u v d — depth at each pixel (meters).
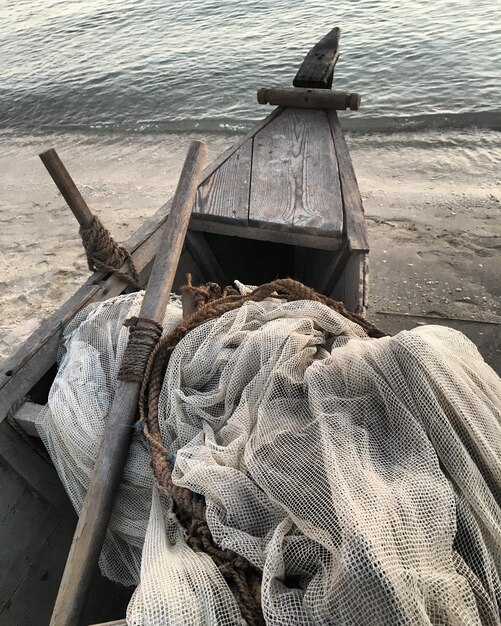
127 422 1.79
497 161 7.52
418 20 12.70
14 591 1.90
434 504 1.21
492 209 6.16
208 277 3.57
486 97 9.18
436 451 1.38
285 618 1.11
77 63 12.74
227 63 11.69
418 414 1.43
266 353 1.72
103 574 1.83
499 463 1.35
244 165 3.62
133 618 1.15
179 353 1.90
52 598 2.03
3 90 11.55
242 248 3.90
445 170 7.41
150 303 2.07
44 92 11.23
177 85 10.98
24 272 5.84
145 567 1.29
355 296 2.39
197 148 2.59
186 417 1.78
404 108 9.13
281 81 10.72
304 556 1.22
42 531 2.07
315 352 1.81
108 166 8.53
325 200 3.15
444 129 8.54
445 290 4.83
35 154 9.13
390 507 1.17
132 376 1.88
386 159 7.88
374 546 1.06
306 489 1.30
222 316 1.99
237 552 1.27
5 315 5.23
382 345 1.56
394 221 6.07
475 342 4.25
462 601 1.08
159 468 1.58
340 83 10.09
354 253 2.64
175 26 14.70
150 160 8.62
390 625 1.03
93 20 16.28
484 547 1.22
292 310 1.95
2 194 7.82
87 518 1.57
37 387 2.23
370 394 1.53
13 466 1.99
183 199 2.46
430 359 1.46
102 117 10.23
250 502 1.40
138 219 6.74
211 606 1.19
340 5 14.58
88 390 1.93
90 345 2.11
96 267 2.61
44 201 7.45
